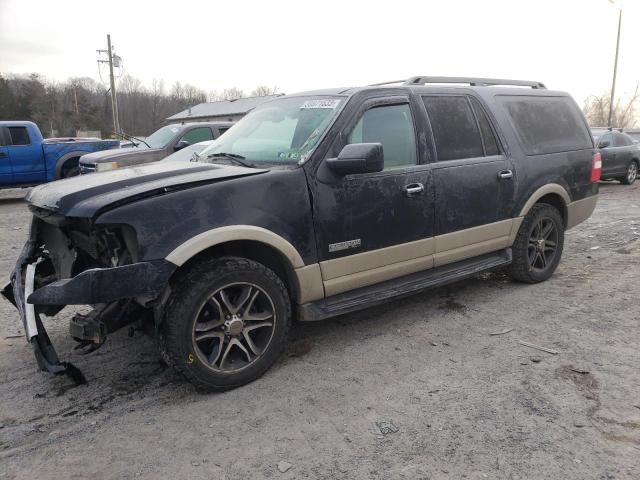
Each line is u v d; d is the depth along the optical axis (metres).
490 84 5.54
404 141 4.37
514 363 3.85
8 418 3.24
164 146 11.16
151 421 3.20
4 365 3.96
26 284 3.81
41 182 13.70
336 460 2.80
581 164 5.95
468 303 5.15
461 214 4.70
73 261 3.97
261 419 3.20
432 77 5.01
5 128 13.12
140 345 4.28
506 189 5.08
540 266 5.71
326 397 3.43
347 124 4.00
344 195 3.91
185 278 3.32
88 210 3.16
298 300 3.84
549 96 5.86
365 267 4.11
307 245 3.76
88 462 2.82
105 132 59.19
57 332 4.57
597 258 6.81
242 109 60.53
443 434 3.00
